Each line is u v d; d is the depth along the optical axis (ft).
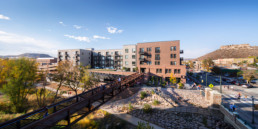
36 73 64.64
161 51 119.85
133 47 145.18
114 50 180.34
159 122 55.26
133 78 75.05
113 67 179.01
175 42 114.52
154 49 123.24
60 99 85.10
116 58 177.47
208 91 60.80
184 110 58.65
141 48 130.00
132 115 62.28
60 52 199.72
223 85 102.27
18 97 60.90
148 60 125.80
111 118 59.98
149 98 74.13
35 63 63.87
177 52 113.80
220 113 51.34
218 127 47.16
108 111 66.80
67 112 26.94
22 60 60.03
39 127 20.79
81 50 182.50
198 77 136.87
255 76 103.55
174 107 62.23
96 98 36.04
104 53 190.39
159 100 70.64
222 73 160.86
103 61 191.83
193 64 300.81
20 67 58.65
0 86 61.46
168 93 76.64
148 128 41.27
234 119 43.24
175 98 71.05
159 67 118.32
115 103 75.00
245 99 64.44
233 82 108.06
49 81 134.21
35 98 83.82
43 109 22.27
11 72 57.82
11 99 60.03
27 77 59.41
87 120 58.29
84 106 31.27
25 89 63.87
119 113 64.28
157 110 62.23
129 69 147.43
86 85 83.92
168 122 54.65
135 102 72.90
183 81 108.47
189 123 52.31
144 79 120.37
